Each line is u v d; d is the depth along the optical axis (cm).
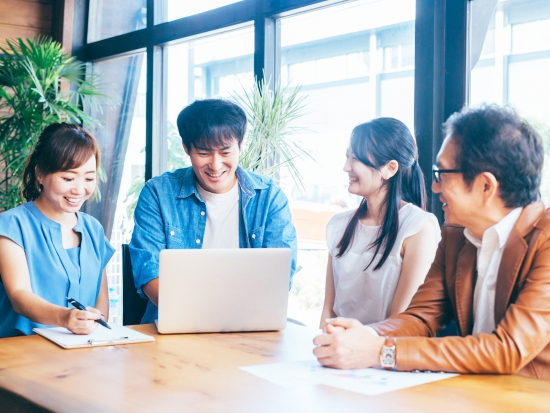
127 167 444
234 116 203
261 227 220
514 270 128
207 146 200
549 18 228
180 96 399
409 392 109
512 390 111
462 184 128
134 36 425
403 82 273
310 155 307
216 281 164
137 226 215
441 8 255
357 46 294
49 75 431
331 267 218
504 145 122
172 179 222
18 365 130
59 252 200
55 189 193
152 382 117
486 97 247
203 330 166
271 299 168
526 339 119
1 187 455
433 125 254
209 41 376
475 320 142
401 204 200
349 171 202
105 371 125
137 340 154
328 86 307
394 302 190
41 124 420
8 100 429
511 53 239
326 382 116
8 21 475
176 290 162
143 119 432
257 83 331
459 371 120
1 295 196
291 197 314
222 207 220
